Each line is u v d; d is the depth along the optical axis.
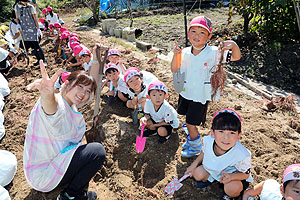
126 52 7.09
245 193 2.61
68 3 18.73
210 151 2.67
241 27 8.21
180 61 2.96
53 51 7.74
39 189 2.55
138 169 3.20
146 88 3.92
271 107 4.34
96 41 8.38
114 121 3.98
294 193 2.00
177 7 13.54
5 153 3.24
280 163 3.12
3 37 7.30
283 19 6.77
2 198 2.64
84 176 2.49
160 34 8.98
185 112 3.21
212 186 2.87
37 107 2.32
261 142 3.46
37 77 6.10
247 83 5.31
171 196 2.81
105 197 2.90
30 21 6.27
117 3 13.11
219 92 2.93
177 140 3.61
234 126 2.39
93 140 3.43
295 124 3.85
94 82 2.54
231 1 7.78
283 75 5.84
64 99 2.46
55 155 2.46
